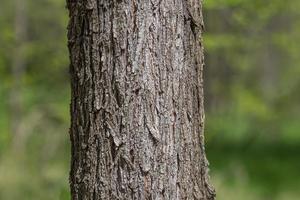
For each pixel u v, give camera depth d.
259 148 27.83
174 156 3.58
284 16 17.81
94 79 3.55
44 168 12.34
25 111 17.08
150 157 3.53
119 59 3.51
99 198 3.58
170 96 3.55
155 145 3.53
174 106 3.56
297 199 18.27
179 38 3.55
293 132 32.41
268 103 21.91
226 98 20.53
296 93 22.97
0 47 16.69
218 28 14.16
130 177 3.54
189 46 3.61
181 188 3.61
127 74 3.50
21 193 11.48
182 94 3.58
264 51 24.72
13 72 16.75
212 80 19.88
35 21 18.72
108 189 3.56
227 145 26.89
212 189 3.75
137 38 3.49
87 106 3.58
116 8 3.50
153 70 3.52
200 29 3.66
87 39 3.56
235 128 28.72
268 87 25.41
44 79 17.36
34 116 15.77
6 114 18.20
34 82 17.09
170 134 3.56
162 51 3.52
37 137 15.02
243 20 11.27
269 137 29.11
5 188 11.45
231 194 14.98
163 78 3.53
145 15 3.50
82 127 3.62
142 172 3.53
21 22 17.47
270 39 15.45
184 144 3.60
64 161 13.84
